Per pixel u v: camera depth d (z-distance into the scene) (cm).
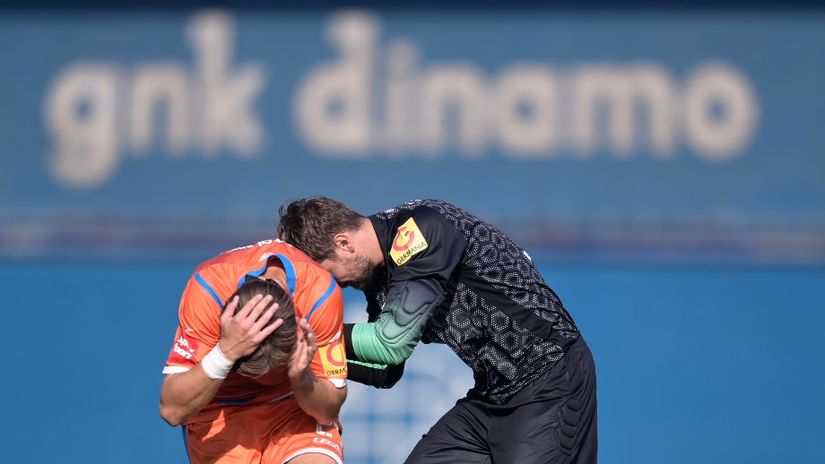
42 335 2528
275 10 2811
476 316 1359
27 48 2820
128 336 2530
